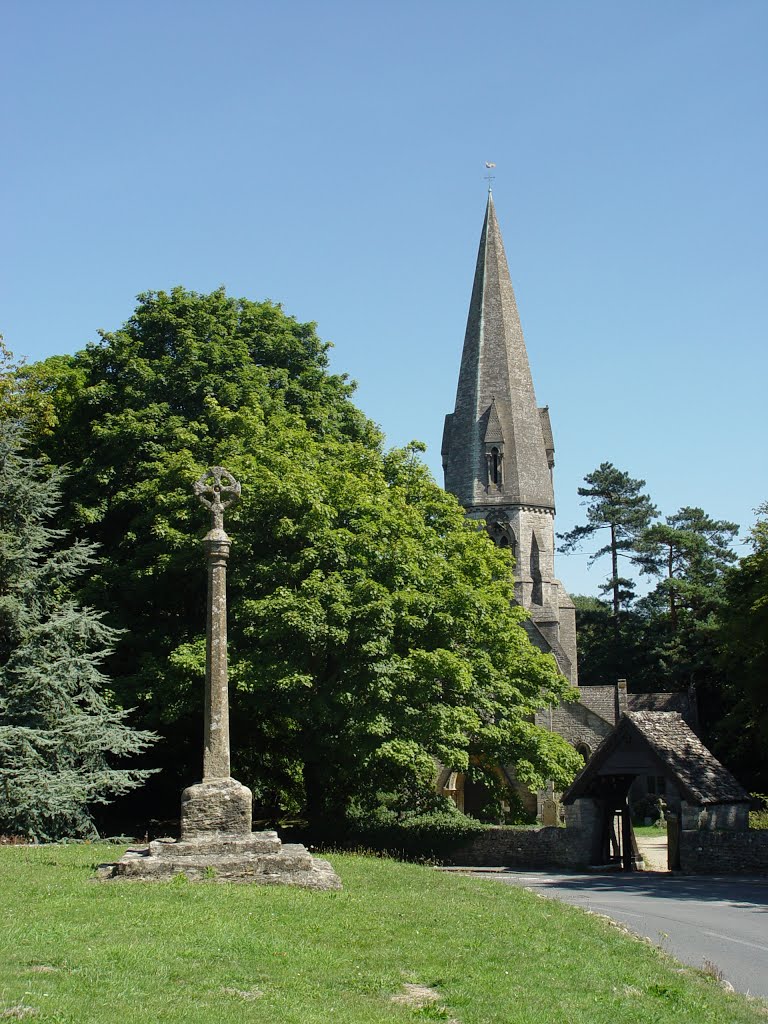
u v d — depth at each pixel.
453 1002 10.04
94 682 26.33
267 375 35.97
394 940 12.63
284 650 26.92
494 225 63.69
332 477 29.86
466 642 30.03
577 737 54.22
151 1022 8.70
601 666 75.00
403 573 28.33
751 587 38.69
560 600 60.97
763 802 38.97
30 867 17.70
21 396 33.22
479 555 32.72
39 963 10.50
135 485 32.03
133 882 15.39
